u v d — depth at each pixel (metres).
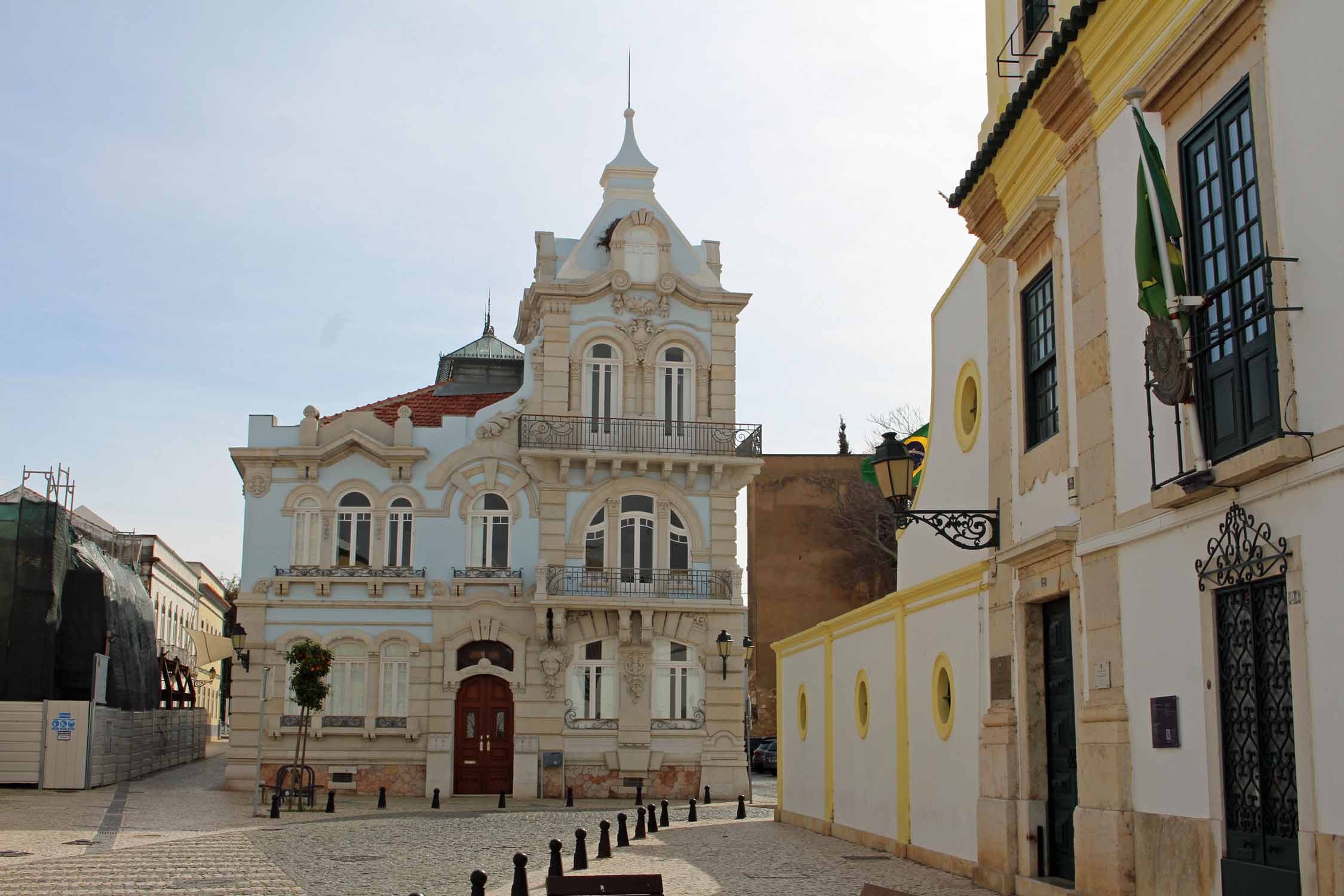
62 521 36.44
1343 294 8.58
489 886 16.30
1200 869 10.19
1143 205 10.46
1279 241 9.23
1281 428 9.08
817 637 23.97
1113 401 12.04
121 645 40.44
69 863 18.91
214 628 79.31
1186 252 10.53
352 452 38.34
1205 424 10.13
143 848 21.30
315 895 15.52
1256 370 9.55
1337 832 8.49
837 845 20.56
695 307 40.12
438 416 41.56
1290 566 9.05
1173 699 10.72
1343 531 8.55
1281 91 9.23
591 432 38.97
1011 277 15.02
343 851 21.06
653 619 38.19
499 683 37.88
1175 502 10.43
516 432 39.03
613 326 39.53
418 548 38.03
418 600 37.66
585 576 38.19
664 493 39.00
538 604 37.28
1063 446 13.24
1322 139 8.78
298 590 37.53
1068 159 13.04
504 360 46.75
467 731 37.56
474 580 37.78
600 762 37.41
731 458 39.03
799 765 25.31
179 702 56.62
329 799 30.83
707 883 15.48
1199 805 10.27
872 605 19.83
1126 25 11.52
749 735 41.25
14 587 35.50
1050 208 13.47
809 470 61.41
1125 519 11.69
